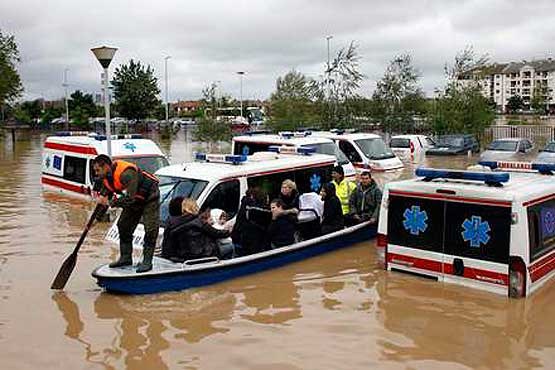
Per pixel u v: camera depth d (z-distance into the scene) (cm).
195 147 3959
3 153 3638
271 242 992
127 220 862
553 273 855
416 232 871
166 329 715
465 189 812
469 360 623
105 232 1275
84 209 1555
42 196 1778
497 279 794
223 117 4022
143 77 6656
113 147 1645
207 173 1046
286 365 615
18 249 1121
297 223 1044
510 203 773
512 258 777
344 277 908
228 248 953
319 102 3566
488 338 677
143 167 1633
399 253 894
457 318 734
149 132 6184
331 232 1098
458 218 824
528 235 780
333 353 643
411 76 4694
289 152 1307
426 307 771
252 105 10112
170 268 851
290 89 4000
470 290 820
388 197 900
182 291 850
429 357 631
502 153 2789
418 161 2836
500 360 622
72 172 1752
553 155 2536
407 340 674
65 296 837
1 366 621
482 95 3619
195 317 752
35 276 939
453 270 835
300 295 832
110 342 679
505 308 759
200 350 655
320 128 3497
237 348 659
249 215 982
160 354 646
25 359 637
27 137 5759
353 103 3547
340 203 1116
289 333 698
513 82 15300
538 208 812
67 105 7750
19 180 2194
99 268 859
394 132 3741
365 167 2014
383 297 812
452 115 3544
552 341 668
